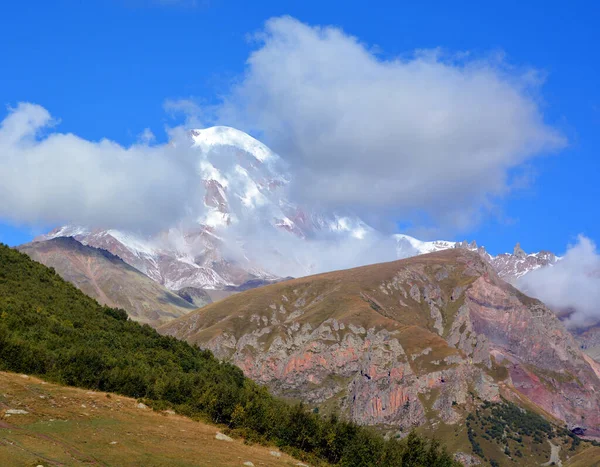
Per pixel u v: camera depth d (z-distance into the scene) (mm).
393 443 103000
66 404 77500
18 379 85812
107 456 61219
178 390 100688
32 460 55156
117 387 96312
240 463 69562
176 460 65000
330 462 97562
